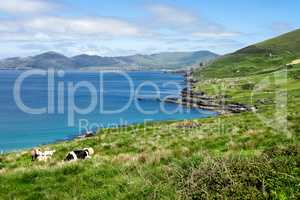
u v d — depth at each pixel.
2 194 14.58
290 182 10.94
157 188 12.38
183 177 12.77
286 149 13.45
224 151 22.55
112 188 13.49
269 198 10.40
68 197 13.41
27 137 91.69
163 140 34.09
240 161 12.65
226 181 11.42
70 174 16.39
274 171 11.40
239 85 198.88
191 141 30.16
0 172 18.50
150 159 17.61
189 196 11.20
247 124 40.50
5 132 99.06
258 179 11.14
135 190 12.80
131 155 19.98
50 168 17.22
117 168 16.09
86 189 14.08
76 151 28.06
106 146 33.72
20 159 31.20
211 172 12.02
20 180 16.03
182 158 16.11
